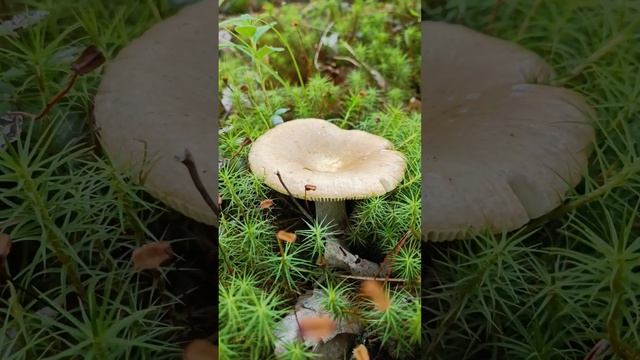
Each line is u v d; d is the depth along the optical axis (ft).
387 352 0.79
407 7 1.18
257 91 1.00
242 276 0.82
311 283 0.83
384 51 1.11
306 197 0.78
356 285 0.81
